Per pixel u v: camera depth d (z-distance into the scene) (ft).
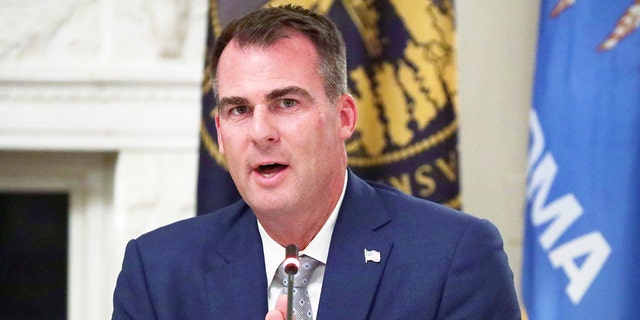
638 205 18.94
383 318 13.23
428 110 19.57
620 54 19.19
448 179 19.54
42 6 23.09
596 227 19.20
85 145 23.18
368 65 19.58
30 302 24.86
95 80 22.98
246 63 12.69
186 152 23.26
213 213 14.84
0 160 24.26
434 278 13.32
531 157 20.21
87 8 23.16
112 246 23.82
